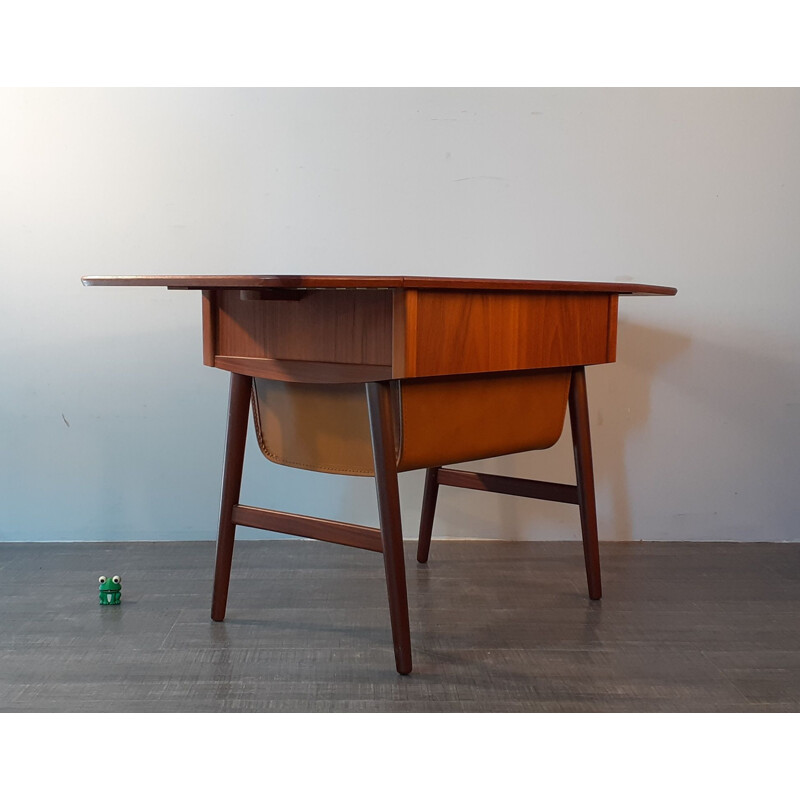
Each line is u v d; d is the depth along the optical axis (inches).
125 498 126.4
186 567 114.7
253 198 121.9
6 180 121.0
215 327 93.3
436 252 123.1
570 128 122.0
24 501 125.9
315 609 99.7
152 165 121.3
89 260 122.5
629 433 126.8
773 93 121.6
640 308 124.7
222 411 125.3
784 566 116.7
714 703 77.1
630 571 114.3
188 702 76.6
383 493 81.4
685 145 122.3
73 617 96.6
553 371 99.4
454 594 105.3
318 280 71.2
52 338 123.5
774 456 127.3
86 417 124.9
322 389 89.7
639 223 123.3
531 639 91.5
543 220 123.0
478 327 83.6
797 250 124.0
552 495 105.7
